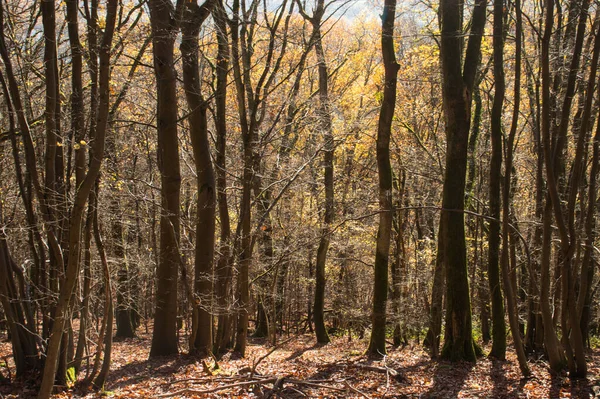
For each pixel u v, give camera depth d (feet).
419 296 57.93
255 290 61.31
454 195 36.19
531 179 59.06
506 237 31.60
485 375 32.81
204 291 40.55
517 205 59.26
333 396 27.30
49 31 24.12
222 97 42.63
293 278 81.05
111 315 27.91
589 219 31.04
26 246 36.81
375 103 67.10
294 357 42.65
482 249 60.49
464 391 29.43
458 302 36.68
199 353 39.86
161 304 40.24
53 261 27.27
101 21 34.42
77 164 26.27
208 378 30.60
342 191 71.31
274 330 59.11
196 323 39.04
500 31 32.63
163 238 40.04
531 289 40.98
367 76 70.90
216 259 46.03
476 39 35.68
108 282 27.48
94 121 28.84
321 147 50.49
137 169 61.87
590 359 39.96
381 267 41.37
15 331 27.35
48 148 25.25
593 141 30.42
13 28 30.86
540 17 36.04
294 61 61.93
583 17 28.68
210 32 41.96
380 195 40.52
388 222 40.73
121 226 54.03
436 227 70.54
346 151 75.56
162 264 40.27
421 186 68.33
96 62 29.17
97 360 27.45
